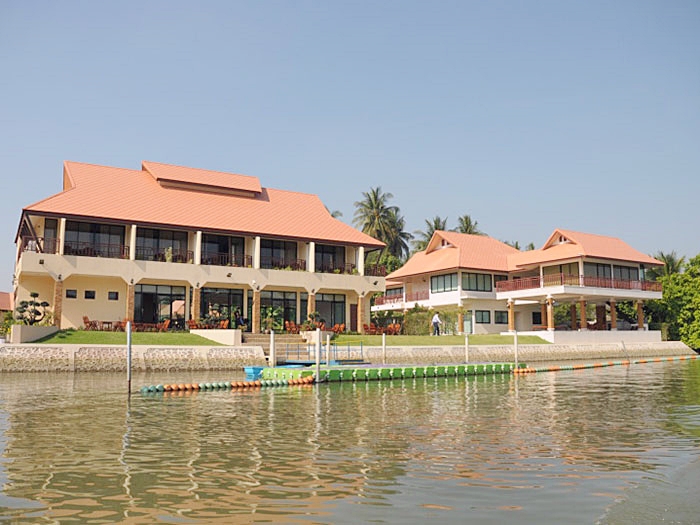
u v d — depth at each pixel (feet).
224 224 145.79
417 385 90.99
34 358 98.27
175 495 29.89
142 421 53.11
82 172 147.02
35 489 30.86
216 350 110.42
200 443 43.16
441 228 285.84
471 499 29.27
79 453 39.45
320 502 28.84
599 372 119.24
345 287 156.46
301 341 137.28
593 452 40.01
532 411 60.75
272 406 64.54
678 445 42.47
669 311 200.54
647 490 30.78
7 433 46.57
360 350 123.34
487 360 139.64
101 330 120.06
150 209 140.67
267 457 38.50
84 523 25.77
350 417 56.44
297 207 169.48
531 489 30.99
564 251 184.75
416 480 32.71
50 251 130.62
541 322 199.11
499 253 206.80
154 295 139.64
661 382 95.25
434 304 198.70
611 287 183.73
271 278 146.41
